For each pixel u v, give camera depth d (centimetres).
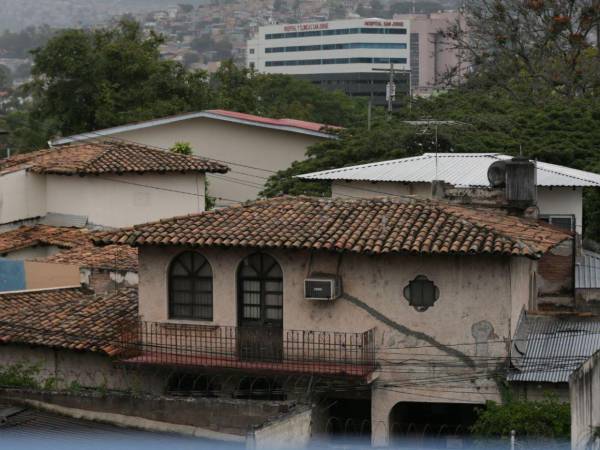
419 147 6894
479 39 10106
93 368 4066
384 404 3791
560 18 9531
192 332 3953
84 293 4703
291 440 3131
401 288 3762
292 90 15138
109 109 10275
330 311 3822
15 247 5934
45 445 3144
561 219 5056
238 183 8306
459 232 3734
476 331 3700
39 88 10931
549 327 3947
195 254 3959
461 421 3853
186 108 10194
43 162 6456
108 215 6341
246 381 3959
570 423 3325
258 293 3912
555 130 7281
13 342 4112
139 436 3247
